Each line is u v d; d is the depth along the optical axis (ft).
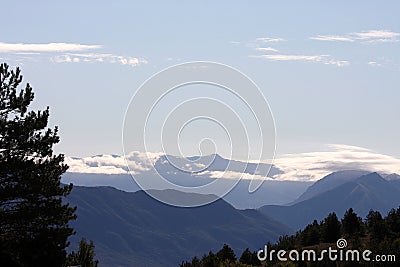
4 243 155.94
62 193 167.43
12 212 159.63
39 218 162.81
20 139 162.81
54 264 159.43
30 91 168.35
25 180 161.27
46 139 167.12
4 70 165.27
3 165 159.43
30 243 157.58
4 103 164.76
